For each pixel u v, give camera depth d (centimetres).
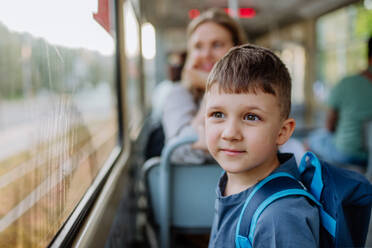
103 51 174
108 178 137
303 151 133
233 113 63
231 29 159
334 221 63
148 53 463
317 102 657
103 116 183
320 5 568
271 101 63
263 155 64
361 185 65
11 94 64
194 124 147
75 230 84
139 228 251
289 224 56
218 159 67
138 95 350
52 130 81
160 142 192
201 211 159
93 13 138
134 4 278
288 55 752
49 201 76
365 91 275
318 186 67
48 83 80
